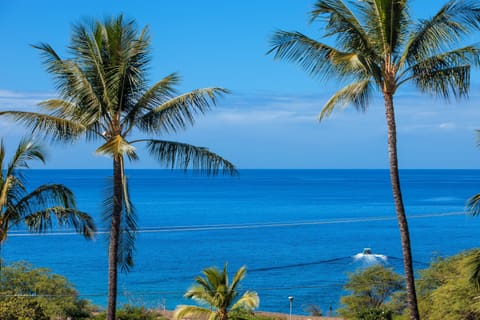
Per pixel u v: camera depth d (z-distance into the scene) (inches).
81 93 775.1
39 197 845.8
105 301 2672.2
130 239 835.4
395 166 761.6
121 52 777.6
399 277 2025.1
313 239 5044.3
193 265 3722.9
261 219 6338.6
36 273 1683.1
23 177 839.1
